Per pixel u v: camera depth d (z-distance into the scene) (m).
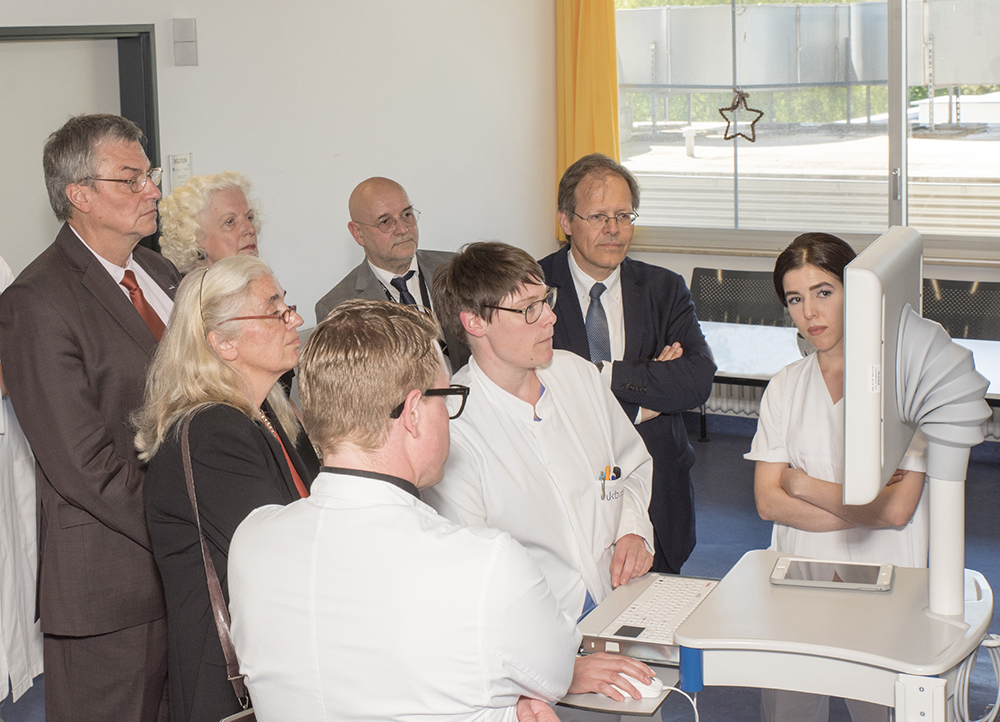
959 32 5.45
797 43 5.90
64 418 2.13
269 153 4.59
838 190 5.97
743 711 3.10
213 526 1.62
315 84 4.78
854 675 1.52
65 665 2.29
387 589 1.21
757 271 5.97
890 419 1.51
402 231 3.41
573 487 2.10
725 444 5.92
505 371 2.07
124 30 3.90
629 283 2.90
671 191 6.46
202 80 4.24
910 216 5.81
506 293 1.98
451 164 5.68
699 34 6.16
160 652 2.34
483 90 5.85
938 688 1.45
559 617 1.29
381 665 1.20
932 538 1.62
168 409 1.76
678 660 1.75
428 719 1.20
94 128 2.29
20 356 2.16
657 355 2.91
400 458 1.31
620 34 6.39
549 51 6.36
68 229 2.32
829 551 2.22
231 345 1.83
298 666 1.25
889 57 5.62
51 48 3.81
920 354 1.55
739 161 6.22
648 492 2.32
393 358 1.29
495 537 1.24
